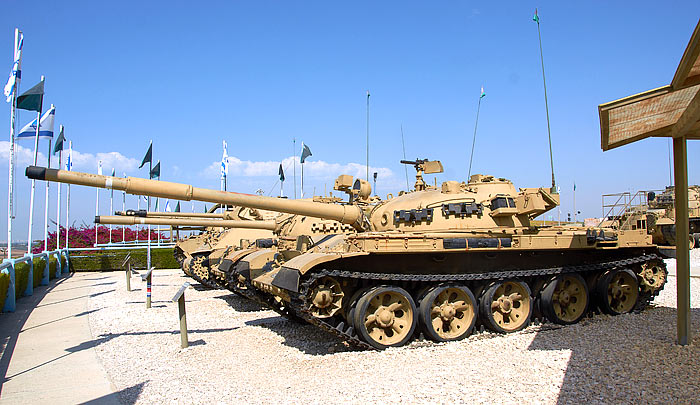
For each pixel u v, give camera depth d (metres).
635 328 12.86
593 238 14.05
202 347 12.41
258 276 14.18
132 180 10.78
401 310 12.34
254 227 20.47
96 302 20.66
